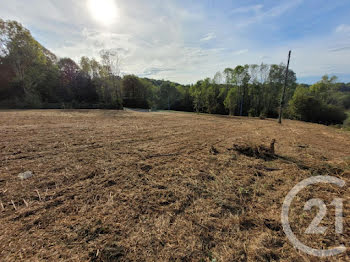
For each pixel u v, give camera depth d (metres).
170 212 1.87
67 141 4.85
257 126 9.92
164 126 8.76
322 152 4.37
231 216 1.82
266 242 1.46
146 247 1.40
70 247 1.38
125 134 6.22
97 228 1.60
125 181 2.61
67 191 2.27
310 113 16.61
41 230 1.56
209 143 5.17
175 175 2.86
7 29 17.95
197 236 1.53
